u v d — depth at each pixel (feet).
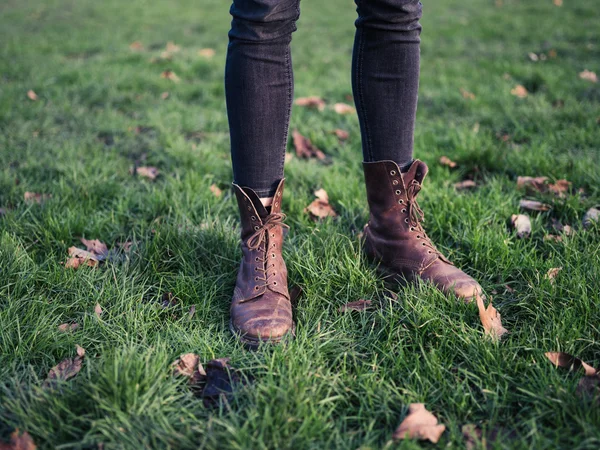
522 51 16.43
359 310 5.16
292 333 4.84
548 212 6.93
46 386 4.24
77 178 7.93
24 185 7.63
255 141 4.90
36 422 3.85
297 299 5.44
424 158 8.63
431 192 7.28
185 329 4.97
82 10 26.94
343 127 10.61
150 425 3.82
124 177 8.32
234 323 4.93
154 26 22.75
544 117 10.21
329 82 13.55
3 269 5.50
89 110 11.46
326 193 7.50
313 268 5.64
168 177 8.05
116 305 5.19
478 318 4.99
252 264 5.13
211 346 4.72
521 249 5.93
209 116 11.03
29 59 15.49
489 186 7.75
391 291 5.43
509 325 5.01
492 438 3.83
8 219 6.56
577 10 23.45
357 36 5.01
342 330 4.91
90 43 18.04
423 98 12.21
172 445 3.69
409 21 4.83
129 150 9.40
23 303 5.18
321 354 4.55
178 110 11.36
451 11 25.66
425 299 5.11
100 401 3.87
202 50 16.92
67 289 5.43
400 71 4.98
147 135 10.16
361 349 4.75
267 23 4.51
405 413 4.01
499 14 23.76
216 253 6.11
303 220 6.82
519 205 7.07
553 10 23.89
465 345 4.63
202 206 7.25
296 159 8.76
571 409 3.90
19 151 9.04
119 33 20.44
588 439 3.59
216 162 8.70
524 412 4.06
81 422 3.87
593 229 6.20
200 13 26.66
